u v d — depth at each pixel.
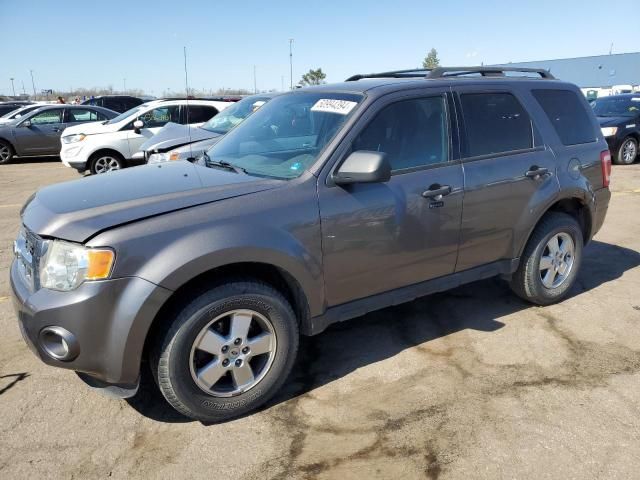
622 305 4.50
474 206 3.69
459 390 3.25
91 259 2.53
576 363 3.56
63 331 2.56
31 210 3.01
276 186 3.03
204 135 8.40
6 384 3.31
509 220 3.94
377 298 3.45
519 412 3.02
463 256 3.78
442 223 3.55
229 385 2.97
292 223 2.95
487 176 3.74
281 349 3.05
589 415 2.99
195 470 2.60
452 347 3.79
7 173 12.80
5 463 2.64
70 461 2.66
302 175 3.10
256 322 3.05
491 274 4.03
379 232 3.26
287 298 3.21
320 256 3.07
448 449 2.72
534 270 4.23
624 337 3.93
